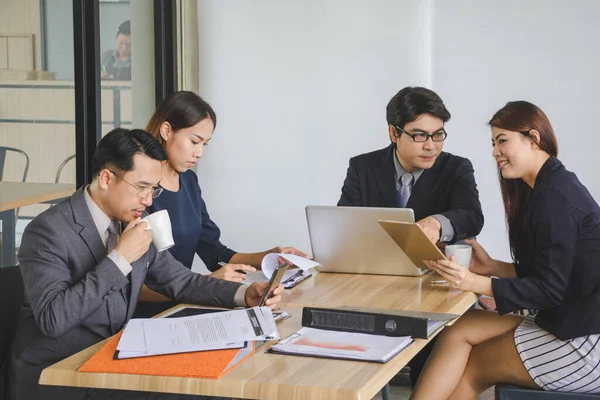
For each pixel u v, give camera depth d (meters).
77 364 1.90
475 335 2.63
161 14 4.70
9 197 3.38
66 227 2.25
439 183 3.27
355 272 2.92
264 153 4.92
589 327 2.42
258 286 2.42
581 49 4.48
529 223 2.56
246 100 4.89
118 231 2.36
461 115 4.67
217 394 1.77
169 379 1.79
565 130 4.56
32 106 3.49
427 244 2.49
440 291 2.62
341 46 4.73
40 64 3.53
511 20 4.54
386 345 1.98
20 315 2.29
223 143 4.96
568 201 2.48
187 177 3.13
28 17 3.47
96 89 3.81
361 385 1.73
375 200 3.34
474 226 3.08
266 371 1.83
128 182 2.25
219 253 3.20
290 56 4.80
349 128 4.79
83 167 3.79
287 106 4.85
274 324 2.10
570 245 2.45
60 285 2.17
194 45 4.91
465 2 4.57
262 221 4.98
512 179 2.70
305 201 4.91
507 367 2.53
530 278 2.53
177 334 2.02
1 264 3.35
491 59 4.59
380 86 4.72
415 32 4.64
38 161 3.53
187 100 2.89
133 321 2.11
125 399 2.13
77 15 3.71
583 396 2.39
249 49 4.84
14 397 2.21
